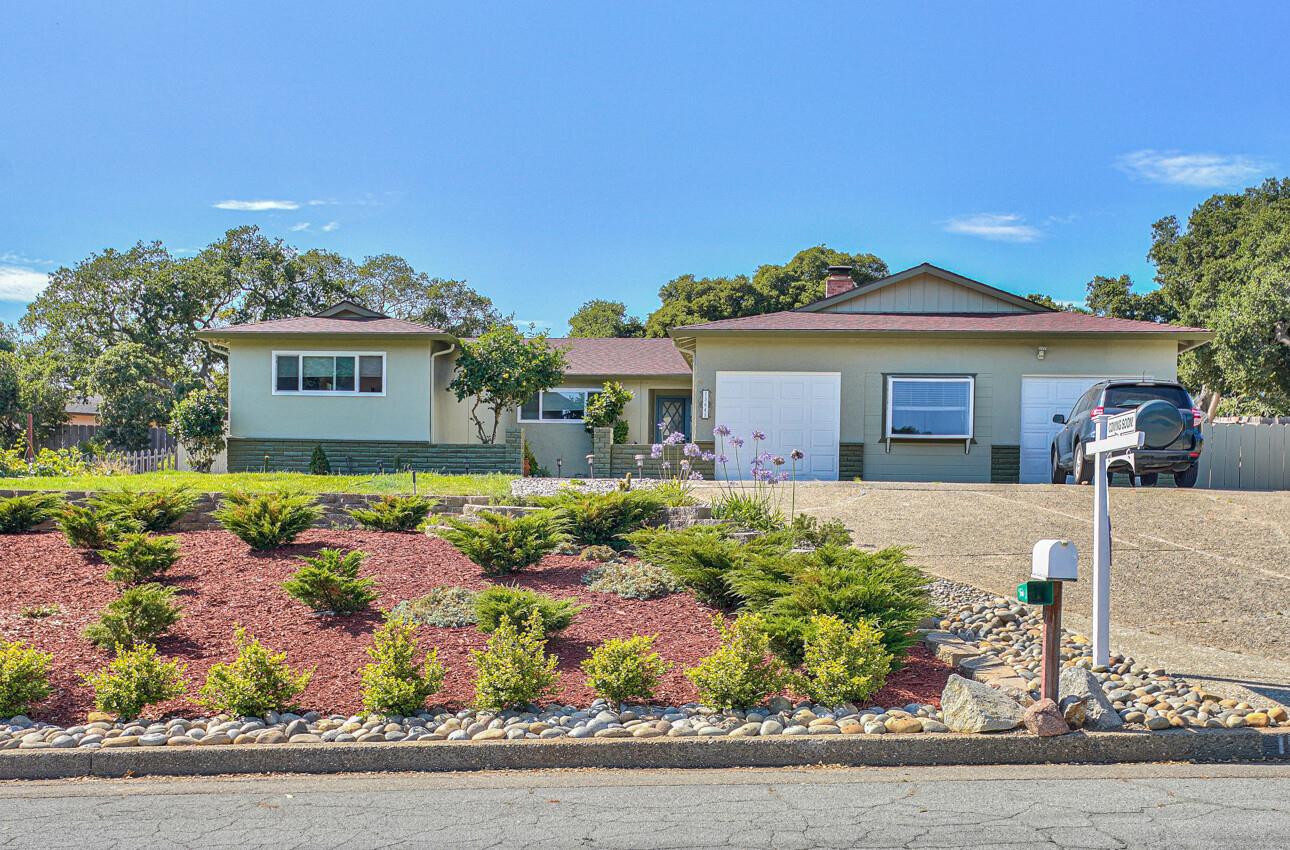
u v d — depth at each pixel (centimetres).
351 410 2150
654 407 2595
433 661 561
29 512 931
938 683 604
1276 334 2775
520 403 2269
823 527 967
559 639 661
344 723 523
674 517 995
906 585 671
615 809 429
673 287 4584
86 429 2697
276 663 543
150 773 482
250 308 3875
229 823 411
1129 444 573
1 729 509
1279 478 1814
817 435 1947
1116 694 559
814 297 4106
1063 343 1917
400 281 4506
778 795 450
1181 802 438
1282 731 512
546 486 1379
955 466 1933
